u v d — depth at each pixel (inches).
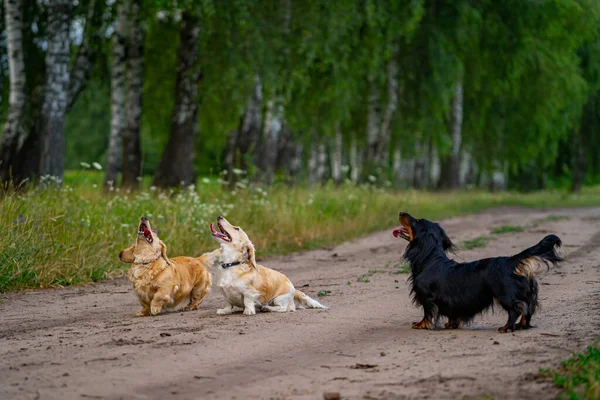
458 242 800.3
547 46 1678.2
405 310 425.4
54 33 877.8
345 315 408.2
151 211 694.5
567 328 361.1
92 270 552.7
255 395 263.3
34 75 1044.5
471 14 1494.8
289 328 370.3
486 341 335.6
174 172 1077.8
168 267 413.7
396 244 817.5
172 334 356.2
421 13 1273.4
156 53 1305.4
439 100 1526.8
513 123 1830.7
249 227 763.4
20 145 898.1
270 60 1026.7
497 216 1222.3
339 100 1427.2
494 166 1950.1
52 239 554.9
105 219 619.2
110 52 1225.4
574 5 1596.9
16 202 595.2
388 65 1520.7
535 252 354.9
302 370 294.8
